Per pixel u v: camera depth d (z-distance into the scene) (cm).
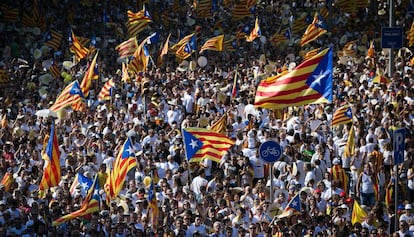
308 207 6862
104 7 15500
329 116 8825
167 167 7881
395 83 9738
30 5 15012
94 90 10569
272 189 6625
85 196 6981
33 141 8288
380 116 8731
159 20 15062
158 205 6950
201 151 7200
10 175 7256
